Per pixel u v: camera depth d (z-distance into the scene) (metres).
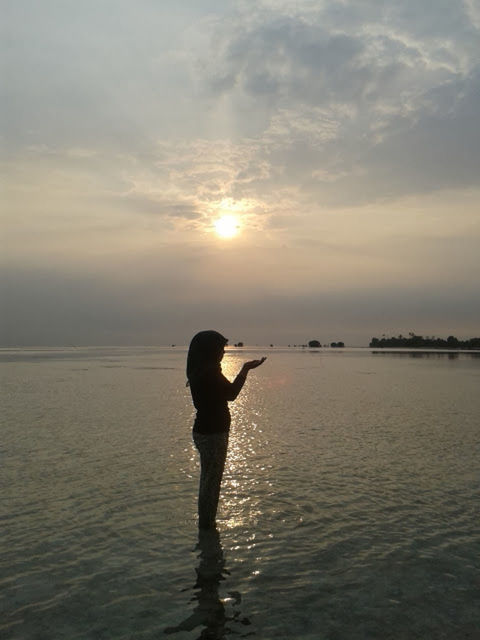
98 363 32.91
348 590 2.80
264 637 2.37
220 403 3.78
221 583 2.87
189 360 3.90
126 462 5.46
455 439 6.77
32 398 11.44
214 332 3.95
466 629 2.43
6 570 3.01
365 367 28.06
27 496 4.33
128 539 3.46
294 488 4.60
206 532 3.59
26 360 38.22
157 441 6.53
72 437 6.76
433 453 5.95
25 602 2.66
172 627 2.45
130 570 3.02
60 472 5.06
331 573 2.99
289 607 2.63
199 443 3.77
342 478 4.93
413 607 2.63
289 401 11.13
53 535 3.52
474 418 8.62
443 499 4.30
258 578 2.93
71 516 3.88
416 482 4.80
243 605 2.65
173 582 2.88
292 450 6.11
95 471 5.11
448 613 2.57
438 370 24.47
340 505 4.15
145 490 4.51
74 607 2.62
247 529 3.65
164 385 15.09
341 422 8.20
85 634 2.38
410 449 6.16
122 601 2.68
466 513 3.97
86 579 2.91
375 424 7.98
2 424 7.78
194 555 3.22
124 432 7.14
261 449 6.16
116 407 9.88
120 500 4.25
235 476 4.99
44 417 8.52
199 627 2.45
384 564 3.10
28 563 3.10
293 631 2.42
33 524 3.72
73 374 20.45
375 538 3.49
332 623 2.48
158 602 2.67
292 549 3.31
